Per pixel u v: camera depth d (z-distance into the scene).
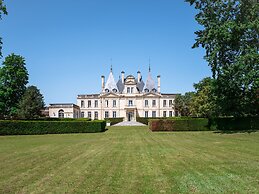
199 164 11.12
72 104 83.56
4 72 47.62
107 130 44.62
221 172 9.46
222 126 36.56
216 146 17.91
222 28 25.22
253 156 13.09
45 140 25.69
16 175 9.58
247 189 7.27
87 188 7.66
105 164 11.47
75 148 18.12
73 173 9.73
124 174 9.37
